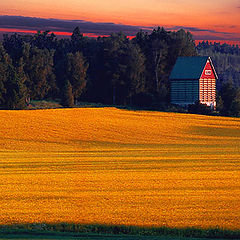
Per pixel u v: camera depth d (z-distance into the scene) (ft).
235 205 269.44
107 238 196.54
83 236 201.46
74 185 329.52
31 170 397.39
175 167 421.59
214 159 476.54
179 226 223.92
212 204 271.28
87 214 244.42
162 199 283.79
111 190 312.09
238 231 217.15
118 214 244.83
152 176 371.56
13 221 229.86
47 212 248.32
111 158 476.54
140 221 231.91
